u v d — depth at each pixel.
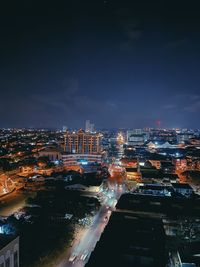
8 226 77.75
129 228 68.56
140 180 140.88
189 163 196.75
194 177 155.50
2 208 102.25
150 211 81.94
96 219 93.50
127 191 129.12
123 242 60.91
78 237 78.75
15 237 50.47
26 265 61.41
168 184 131.88
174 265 61.25
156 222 73.94
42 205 97.69
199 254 61.91
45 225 80.38
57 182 133.25
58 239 73.25
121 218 76.12
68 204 97.69
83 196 109.69
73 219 85.75
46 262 63.62
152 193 113.00
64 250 69.88
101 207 106.62
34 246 68.94
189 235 74.31
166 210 83.25
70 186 122.12
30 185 132.75
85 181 129.25
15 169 165.88
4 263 46.16
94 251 57.69
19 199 113.38
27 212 90.81
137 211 82.44
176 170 186.38
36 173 162.25
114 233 65.38
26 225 79.75
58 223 82.00
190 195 110.62
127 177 148.12
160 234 65.62
